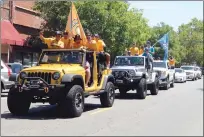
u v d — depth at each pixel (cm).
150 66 1947
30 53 3281
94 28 2920
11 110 1166
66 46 1288
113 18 2983
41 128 952
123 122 1056
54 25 3100
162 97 1870
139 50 2233
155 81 2014
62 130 927
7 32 2811
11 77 1261
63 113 1227
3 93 1981
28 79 1104
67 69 1139
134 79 1750
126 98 1808
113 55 3225
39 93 1094
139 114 1218
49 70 1107
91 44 1316
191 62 7669
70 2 2941
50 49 1270
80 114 1161
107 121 1075
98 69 1362
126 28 3112
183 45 7500
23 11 3183
